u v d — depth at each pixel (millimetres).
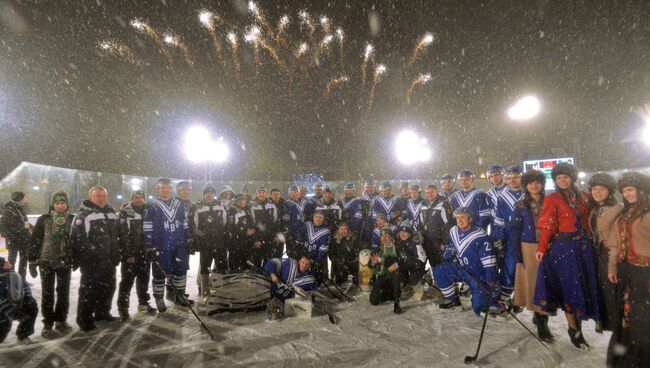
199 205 5828
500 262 4699
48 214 4348
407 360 3365
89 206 4363
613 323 3146
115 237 4477
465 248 4645
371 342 3812
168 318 4680
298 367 3279
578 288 3410
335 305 5211
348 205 7422
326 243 5816
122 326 4387
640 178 2924
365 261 5930
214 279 4879
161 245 4957
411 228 5410
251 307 4875
